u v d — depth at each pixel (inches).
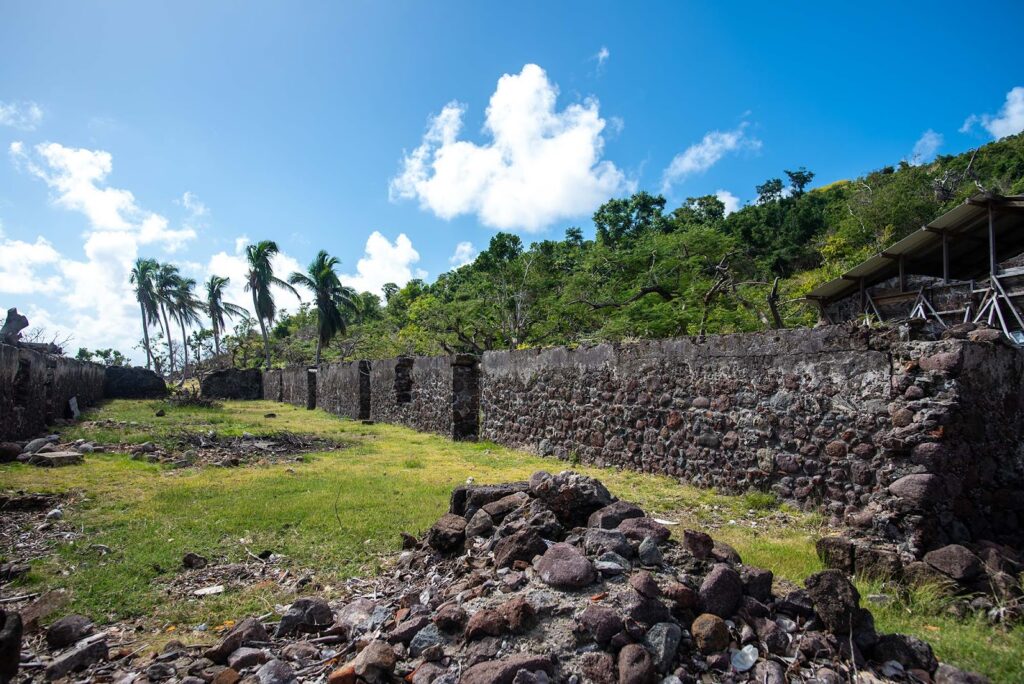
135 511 250.2
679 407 315.3
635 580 126.3
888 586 175.3
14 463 343.3
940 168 1488.7
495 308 773.3
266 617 153.1
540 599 126.4
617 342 366.9
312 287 1507.1
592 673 107.8
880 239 997.8
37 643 138.8
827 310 554.3
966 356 200.2
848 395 233.8
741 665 115.0
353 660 118.1
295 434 543.5
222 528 228.4
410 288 1670.8
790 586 146.0
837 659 119.0
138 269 1784.0
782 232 1534.2
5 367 394.6
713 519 244.1
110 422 564.7
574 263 833.5
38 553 199.5
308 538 219.0
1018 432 225.1
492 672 104.3
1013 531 213.3
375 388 760.3
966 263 508.1
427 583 164.7
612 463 362.3
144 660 130.7
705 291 587.2
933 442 196.5
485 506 189.8
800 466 251.8
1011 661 130.1
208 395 1327.5
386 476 340.5
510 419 482.0
